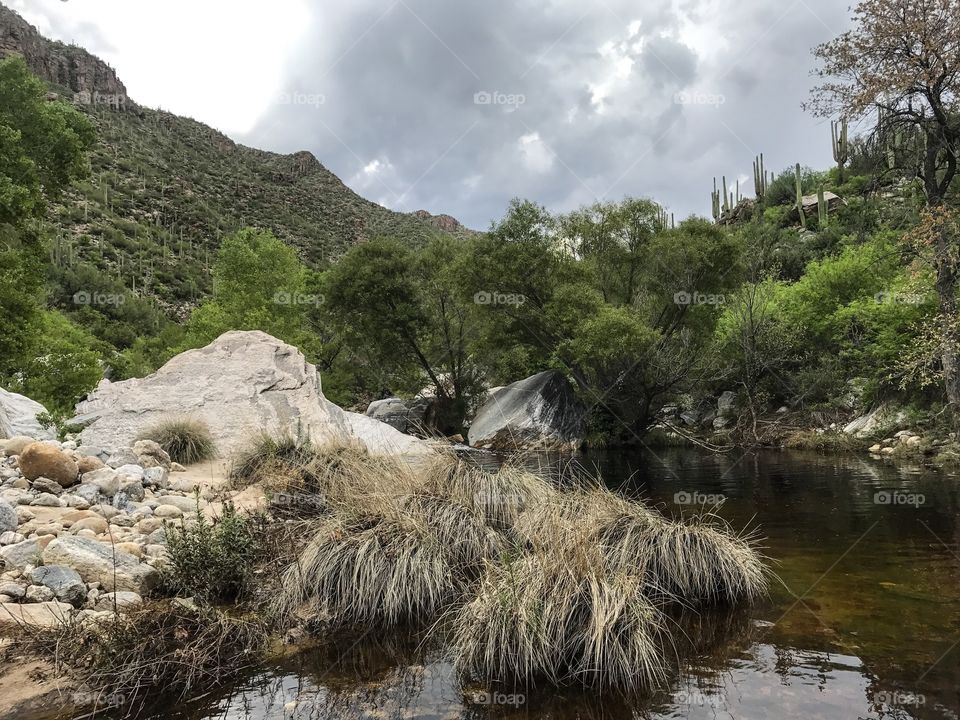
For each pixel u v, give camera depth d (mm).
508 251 24984
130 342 53688
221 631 4230
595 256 26578
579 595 4281
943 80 14453
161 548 5461
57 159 25359
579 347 22328
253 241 33406
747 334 22891
